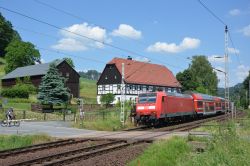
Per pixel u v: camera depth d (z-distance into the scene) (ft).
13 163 56.49
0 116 150.92
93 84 479.41
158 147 63.05
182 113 160.04
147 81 330.34
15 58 402.72
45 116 167.73
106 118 148.87
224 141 58.03
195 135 82.84
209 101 208.95
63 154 64.03
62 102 220.64
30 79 307.17
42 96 217.77
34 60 415.85
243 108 407.23
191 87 405.18
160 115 136.36
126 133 108.58
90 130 119.55
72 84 312.50
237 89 483.51
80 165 54.95
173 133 103.91
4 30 520.83
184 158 53.11
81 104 142.72
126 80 308.60
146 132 110.32
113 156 63.93
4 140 81.66
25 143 82.02
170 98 146.20
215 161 44.34
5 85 335.47
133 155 65.10
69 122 148.46
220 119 187.01
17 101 231.71
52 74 220.84
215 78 436.35
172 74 380.58
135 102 142.82
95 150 71.61
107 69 320.91
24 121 152.25
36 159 57.11
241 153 47.42
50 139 91.15
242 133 71.92
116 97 312.91
